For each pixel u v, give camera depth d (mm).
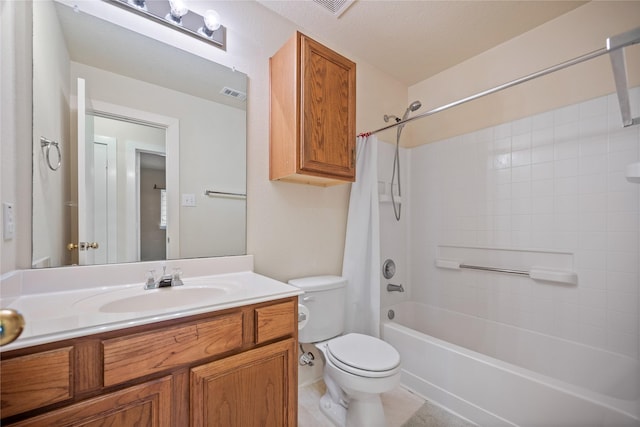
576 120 1653
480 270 2053
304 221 1769
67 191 1066
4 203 842
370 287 1876
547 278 1699
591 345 1565
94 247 1118
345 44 1996
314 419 1439
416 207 2506
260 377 965
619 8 1528
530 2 1624
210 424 848
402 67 2297
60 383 635
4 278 825
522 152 1871
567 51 1703
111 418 694
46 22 1034
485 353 1969
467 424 1403
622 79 957
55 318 713
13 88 901
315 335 1557
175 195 1321
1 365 577
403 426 1391
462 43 1998
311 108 1424
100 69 1159
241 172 1510
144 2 1243
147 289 1072
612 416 1023
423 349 1645
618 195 1504
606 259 1533
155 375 769
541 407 1199
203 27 1396
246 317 948
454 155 2250
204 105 1408
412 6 1651
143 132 1250
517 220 1884
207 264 1344
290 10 1663
